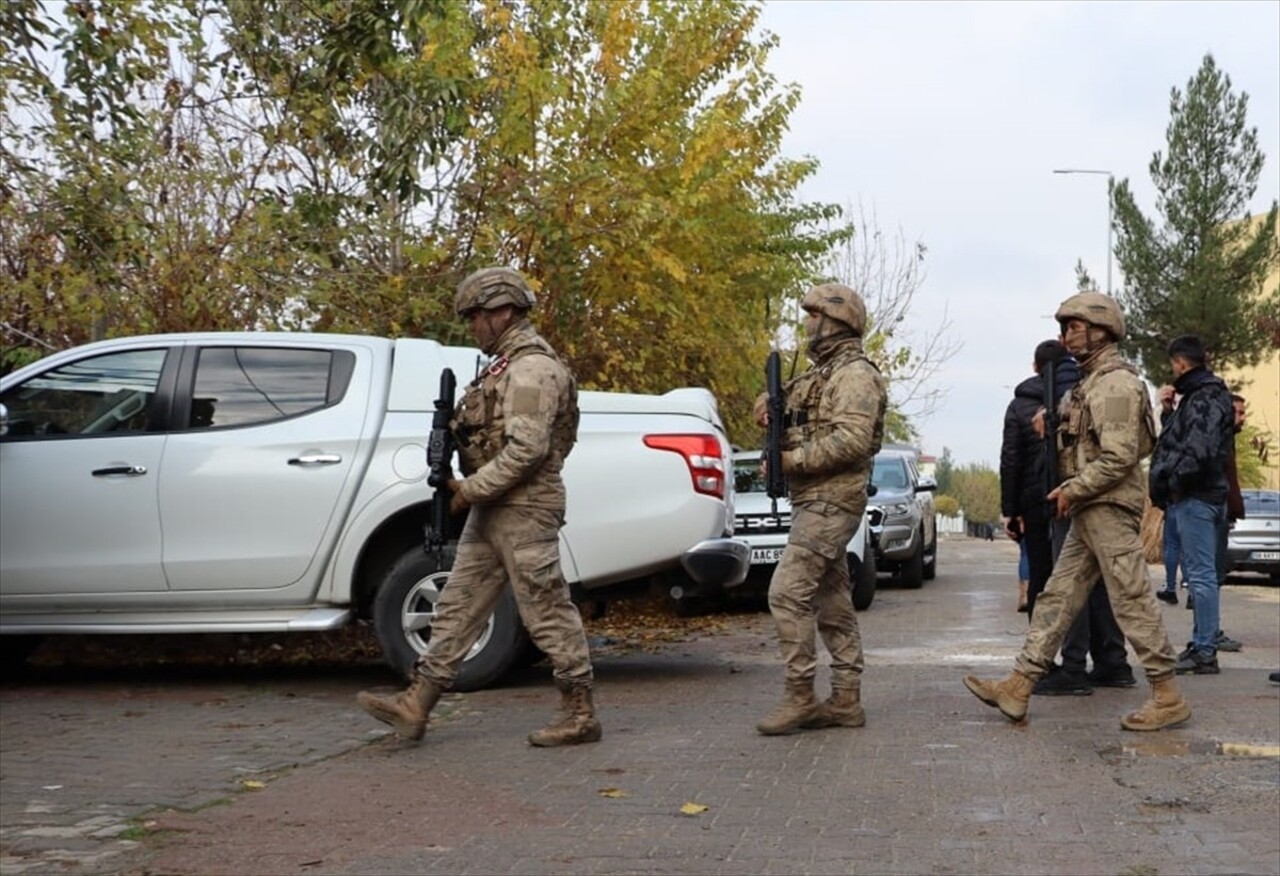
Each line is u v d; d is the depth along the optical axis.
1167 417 10.84
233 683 9.88
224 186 13.25
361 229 14.13
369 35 11.13
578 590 9.47
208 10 12.97
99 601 9.34
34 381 9.61
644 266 16.95
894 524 20.11
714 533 9.55
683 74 18.28
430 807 6.22
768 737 7.77
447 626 7.55
